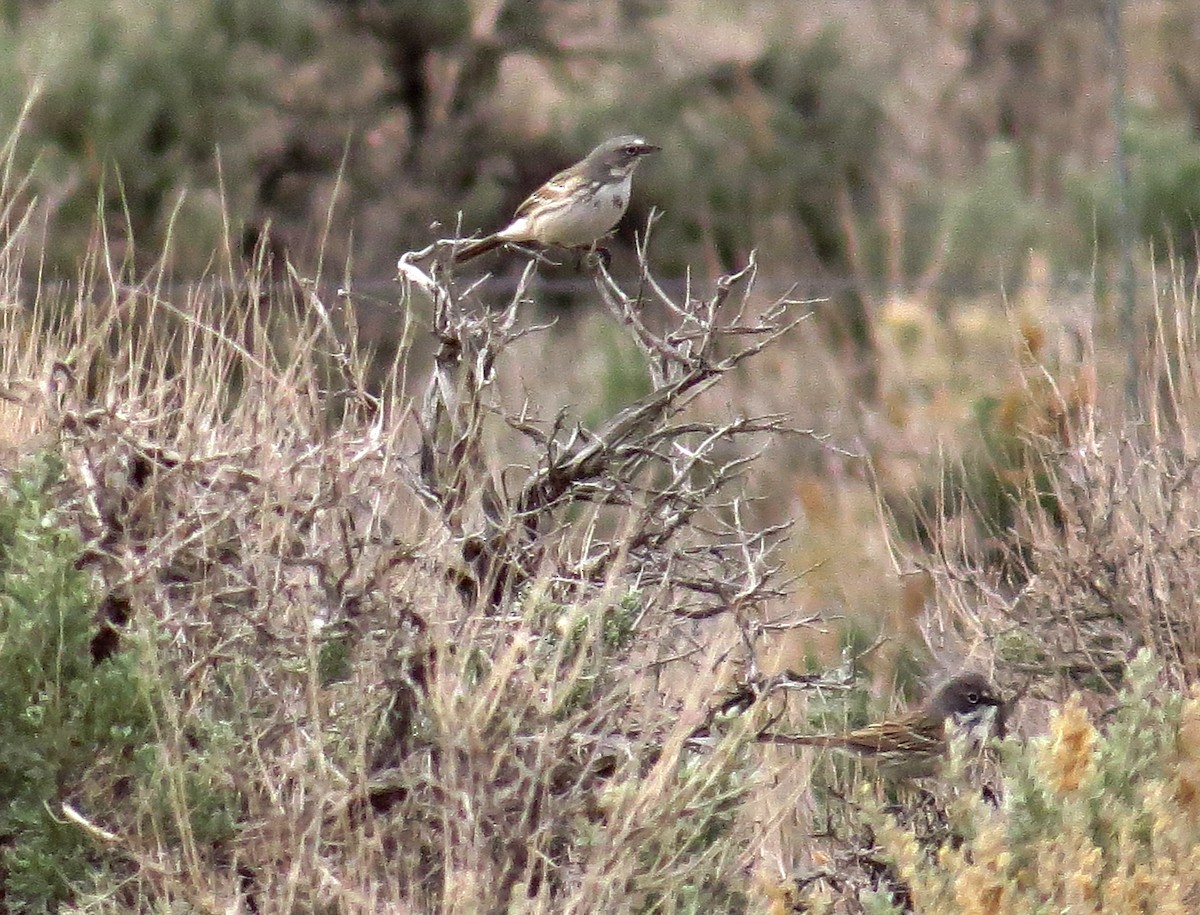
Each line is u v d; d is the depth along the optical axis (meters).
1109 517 14.66
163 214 28.56
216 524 10.78
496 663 10.63
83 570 10.85
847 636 15.58
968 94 40.62
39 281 13.59
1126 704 12.29
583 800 10.48
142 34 31.41
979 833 11.09
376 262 32.56
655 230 35.81
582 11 37.69
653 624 11.67
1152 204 29.56
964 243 31.50
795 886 11.29
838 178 37.34
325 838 10.44
